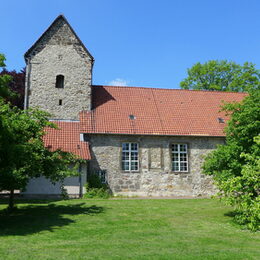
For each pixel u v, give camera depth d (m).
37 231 10.73
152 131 22.88
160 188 22.62
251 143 12.84
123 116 23.88
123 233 10.56
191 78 42.47
